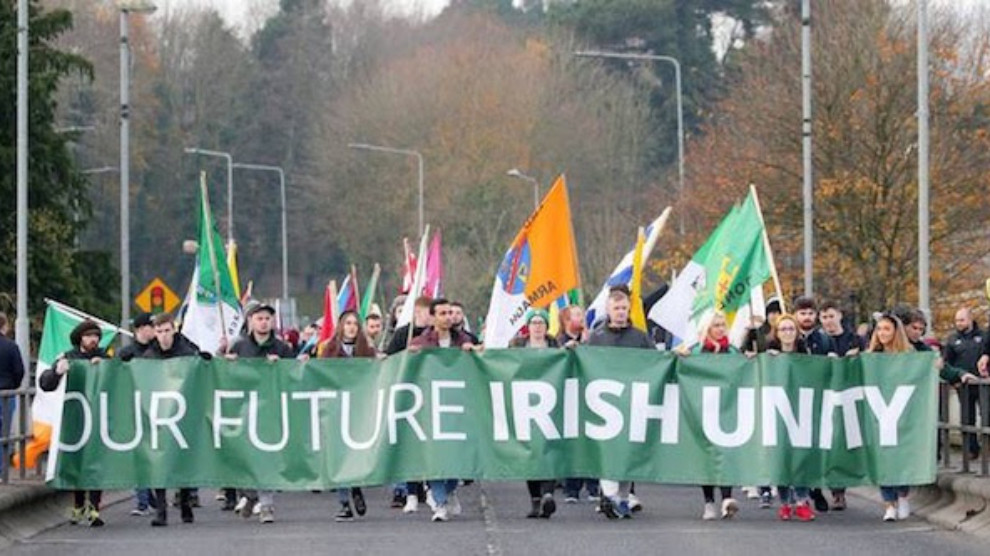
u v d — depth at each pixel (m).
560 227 33.09
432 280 44.75
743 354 30.09
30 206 78.69
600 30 167.88
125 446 30.58
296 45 190.88
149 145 169.25
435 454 30.14
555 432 30.17
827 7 75.62
